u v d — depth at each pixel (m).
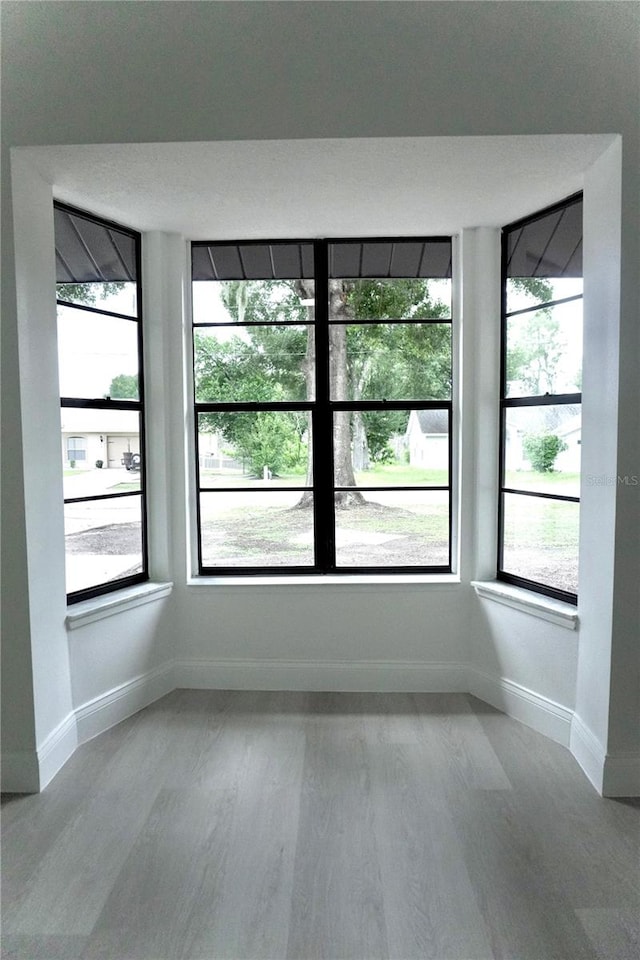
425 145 2.38
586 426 2.61
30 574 2.47
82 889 1.94
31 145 2.35
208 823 2.27
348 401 3.51
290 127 2.32
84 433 3.04
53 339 2.67
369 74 2.31
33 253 2.52
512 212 3.05
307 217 3.11
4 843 2.17
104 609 2.98
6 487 2.44
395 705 3.27
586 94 2.30
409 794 2.45
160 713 3.18
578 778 2.58
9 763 2.48
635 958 1.69
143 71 2.32
